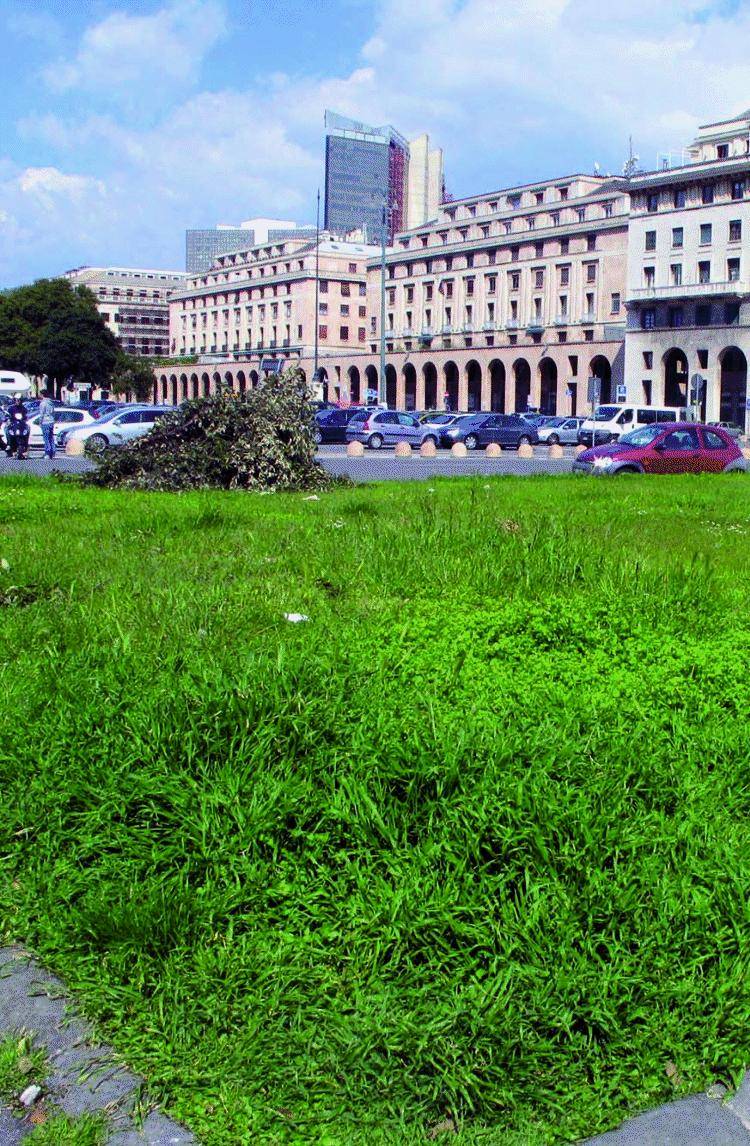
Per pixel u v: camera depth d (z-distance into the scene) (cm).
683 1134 230
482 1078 238
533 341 9225
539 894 275
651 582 657
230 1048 247
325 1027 252
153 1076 241
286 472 1642
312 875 297
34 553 782
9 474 1814
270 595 624
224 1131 227
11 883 317
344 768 336
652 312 7919
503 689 416
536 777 321
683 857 295
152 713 365
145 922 279
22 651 487
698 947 266
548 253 9038
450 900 274
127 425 3475
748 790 347
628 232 8094
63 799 335
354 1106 234
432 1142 227
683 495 1529
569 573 709
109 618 536
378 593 653
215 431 1652
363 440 4566
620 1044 245
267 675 397
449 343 10169
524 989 254
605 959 265
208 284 13912
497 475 2075
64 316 9400
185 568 731
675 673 457
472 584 679
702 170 7375
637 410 4897
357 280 11681
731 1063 246
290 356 11706
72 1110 234
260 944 274
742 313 7294
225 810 318
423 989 256
